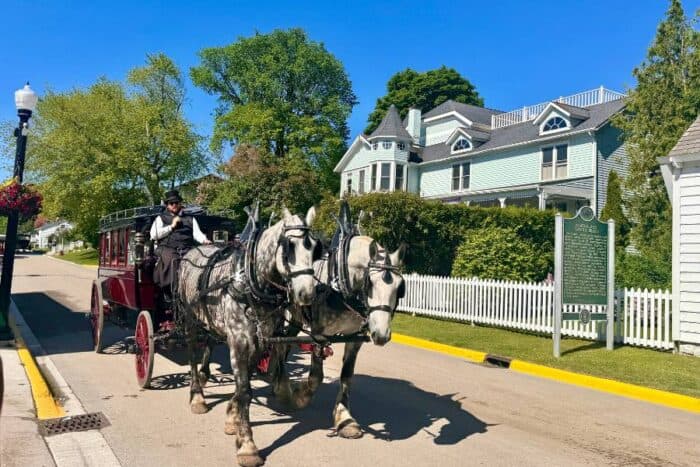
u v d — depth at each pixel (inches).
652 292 468.1
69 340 465.7
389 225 728.3
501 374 387.2
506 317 560.4
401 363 407.8
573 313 448.8
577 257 449.7
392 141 1560.0
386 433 243.9
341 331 242.1
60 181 1565.0
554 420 277.0
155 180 1628.9
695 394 325.7
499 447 231.6
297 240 195.8
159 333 309.3
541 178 1239.5
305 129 1806.1
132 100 1647.4
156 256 319.6
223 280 224.2
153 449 218.5
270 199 1365.7
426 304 655.8
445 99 2289.6
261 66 1891.0
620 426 271.3
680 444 246.1
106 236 444.8
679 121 800.9
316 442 229.0
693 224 452.8
